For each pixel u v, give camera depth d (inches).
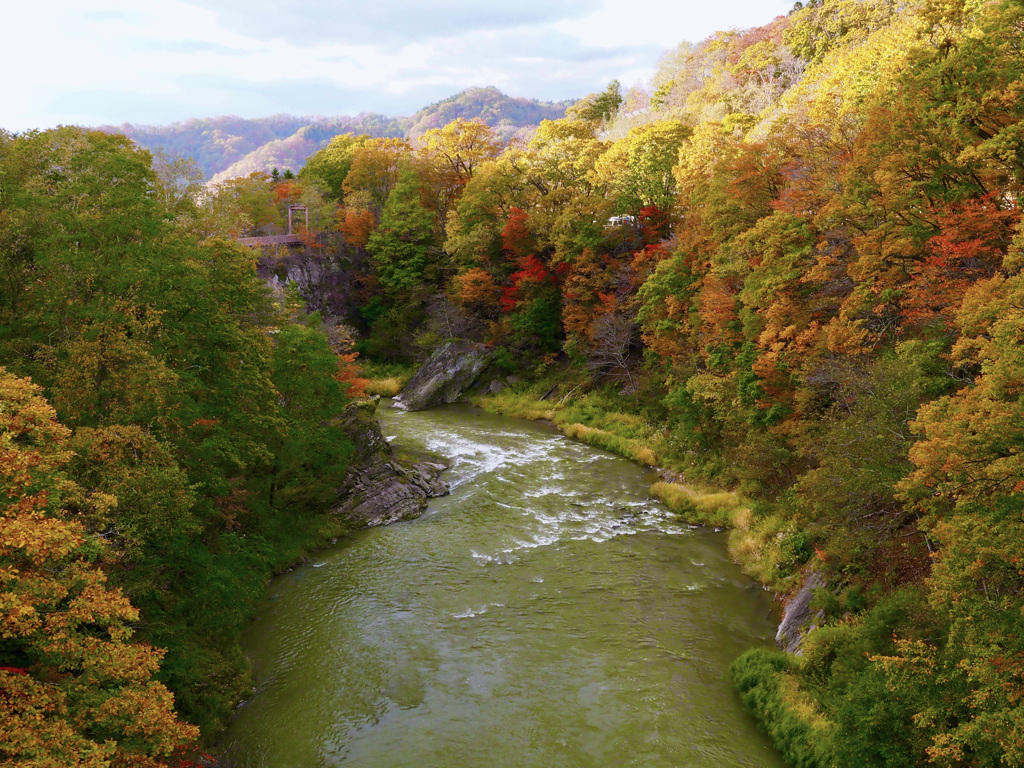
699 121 3211.1
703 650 888.9
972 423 511.8
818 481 875.4
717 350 1489.9
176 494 668.1
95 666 470.0
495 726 743.7
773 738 716.0
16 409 494.0
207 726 726.5
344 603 1015.0
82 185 780.0
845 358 991.6
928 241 885.8
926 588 740.0
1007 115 858.1
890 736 597.0
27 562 482.0
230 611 835.4
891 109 992.9
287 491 1253.7
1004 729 457.4
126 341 737.0
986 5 1071.0
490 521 1316.4
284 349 1266.0
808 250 1157.1
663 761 688.4
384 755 703.1
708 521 1305.4
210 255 962.7
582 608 992.2
